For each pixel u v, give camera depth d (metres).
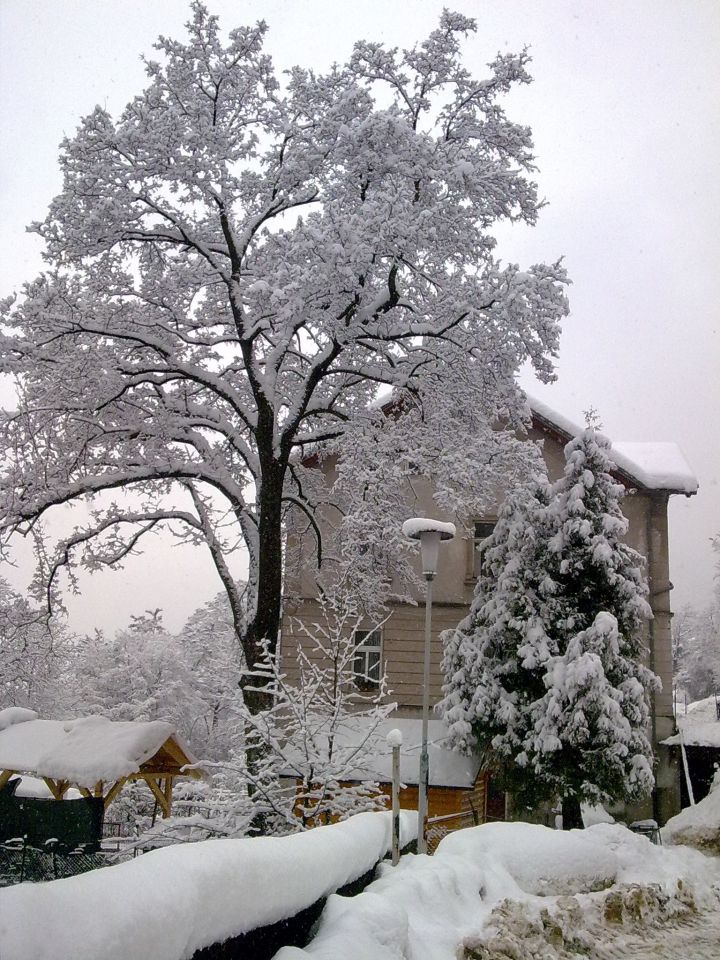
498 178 16.34
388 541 18.09
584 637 18.88
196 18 16.45
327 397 19.11
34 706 35.88
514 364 17.05
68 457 18.22
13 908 3.34
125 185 16.45
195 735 38.19
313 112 16.39
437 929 7.55
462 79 16.75
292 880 5.81
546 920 9.10
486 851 10.43
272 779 12.41
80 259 16.80
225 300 19.38
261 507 17.11
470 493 17.53
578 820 18.80
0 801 13.95
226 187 16.53
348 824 8.16
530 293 15.75
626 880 11.84
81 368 17.00
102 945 3.61
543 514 20.25
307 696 13.12
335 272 14.98
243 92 16.69
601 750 17.97
